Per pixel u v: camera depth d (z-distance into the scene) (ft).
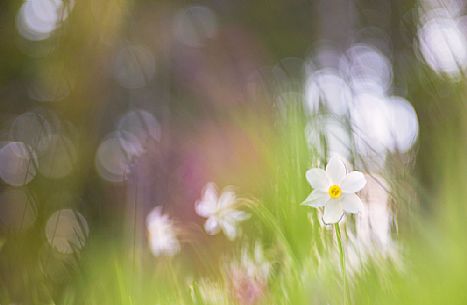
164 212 6.81
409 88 5.99
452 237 5.14
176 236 6.57
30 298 6.37
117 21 19.02
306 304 5.59
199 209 6.60
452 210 5.15
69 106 20.54
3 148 21.15
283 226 5.77
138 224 6.53
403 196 5.50
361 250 5.61
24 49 21.93
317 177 5.69
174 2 26.94
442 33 5.75
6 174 20.20
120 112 23.20
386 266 5.43
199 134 12.53
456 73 5.48
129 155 7.91
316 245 5.71
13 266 6.64
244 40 28.09
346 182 5.67
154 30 25.13
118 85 23.36
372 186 5.71
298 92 6.04
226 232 6.55
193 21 28.22
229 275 6.04
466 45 5.65
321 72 7.21
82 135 20.71
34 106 21.58
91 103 20.98
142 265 6.26
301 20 27.76
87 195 9.91
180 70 26.48
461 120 5.23
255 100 6.13
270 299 5.81
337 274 5.60
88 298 5.97
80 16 18.16
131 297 5.81
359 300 5.42
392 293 5.30
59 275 6.31
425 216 5.27
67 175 12.47
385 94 7.01
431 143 5.30
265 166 5.98
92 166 20.63
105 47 20.34
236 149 6.25
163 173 8.41
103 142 21.74
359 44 25.70
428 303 5.16
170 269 6.31
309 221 5.74
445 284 5.14
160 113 24.43
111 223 6.46
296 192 5.77
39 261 6.51
